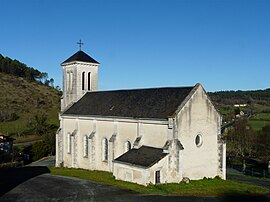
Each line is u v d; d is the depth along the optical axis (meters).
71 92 57.09
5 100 127.94
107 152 45.44
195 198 29.62
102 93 52.62
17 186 33.47
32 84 167.12
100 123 46.34
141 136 39.38
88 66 57.44
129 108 42.97
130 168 35.75
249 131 79.88
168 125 35.94
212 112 39.78
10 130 96.81
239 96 183.50
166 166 35.12
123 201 27.58
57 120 111.00
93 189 32.12
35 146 70.00
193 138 37.81
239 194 32.47
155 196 29.69
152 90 43.78
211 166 39.91
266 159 69.25
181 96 38.47
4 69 178.38
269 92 187.00
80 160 50.09
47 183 35.22
